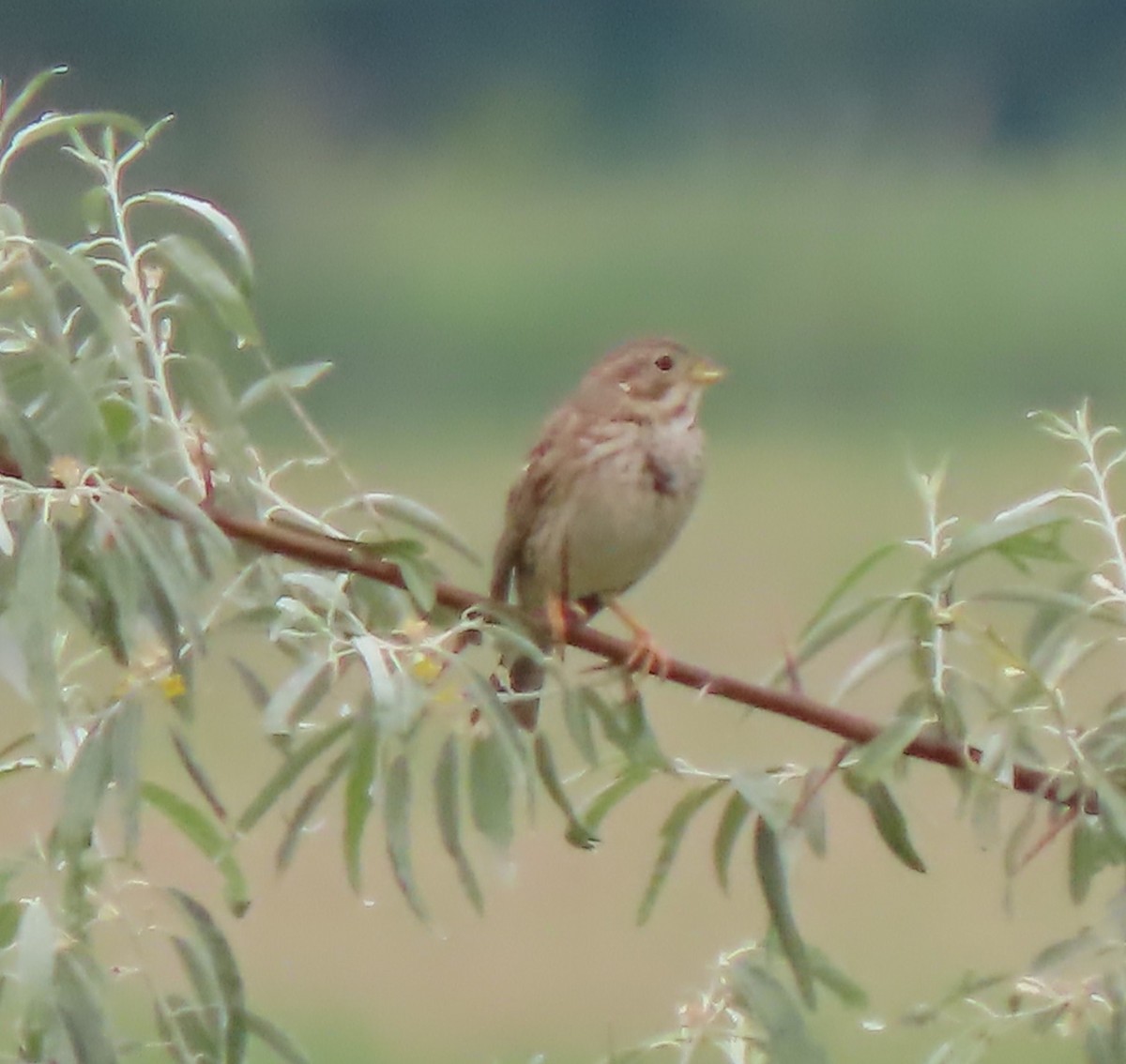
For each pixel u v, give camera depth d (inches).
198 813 251.3
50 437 235.6
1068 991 247.0
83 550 236.2
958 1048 249.0
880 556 255.4
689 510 351.3
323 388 1389.0
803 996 252.4
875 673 253.4
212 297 249.3
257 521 251.9
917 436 1320.1
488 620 255.1
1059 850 596.1
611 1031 256.5
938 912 575.8
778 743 657.6
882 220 1560.0
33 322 244.2
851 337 1416.1
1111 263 1472.7
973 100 1743.4
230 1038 244.4
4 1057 233.1
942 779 609.6
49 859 233.6
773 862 253.9
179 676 237.3
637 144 1712.6
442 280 1465.3
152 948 239.8
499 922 602.5
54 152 1192.8
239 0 1627.7
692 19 1785.2
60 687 235.6
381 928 589.3
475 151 1679.4
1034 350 1411.2
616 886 615.5
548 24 1776.6
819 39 1766.7
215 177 1582.2
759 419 1360.7
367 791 239.9
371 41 1723.7
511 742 234.7
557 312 1439.5
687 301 1469.0
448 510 1064.8
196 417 255.6
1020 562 258.1
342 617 248.2
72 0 1579.7
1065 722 249.8
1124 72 1732.3
